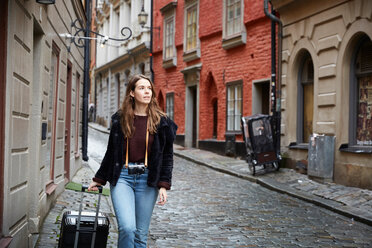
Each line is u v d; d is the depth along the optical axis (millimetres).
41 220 6355
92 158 15938
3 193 4227
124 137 3738
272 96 13367
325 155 10430
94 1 42875
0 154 4227
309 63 12344
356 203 8281
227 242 6016
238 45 16531
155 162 3768
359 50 10281
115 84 34219
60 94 8562
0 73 4242
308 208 8367
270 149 12297
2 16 4254
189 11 20641
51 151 7848
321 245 5883
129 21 30859
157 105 3861
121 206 3623
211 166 14516
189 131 21172
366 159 9508
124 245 3557
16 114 4637
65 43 9156
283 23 13086
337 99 10586
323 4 11094
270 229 6750
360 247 5809
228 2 17375
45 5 6465
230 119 17328
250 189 10578
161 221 7258
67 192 9133
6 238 4230
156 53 24500
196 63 20047
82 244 3693
